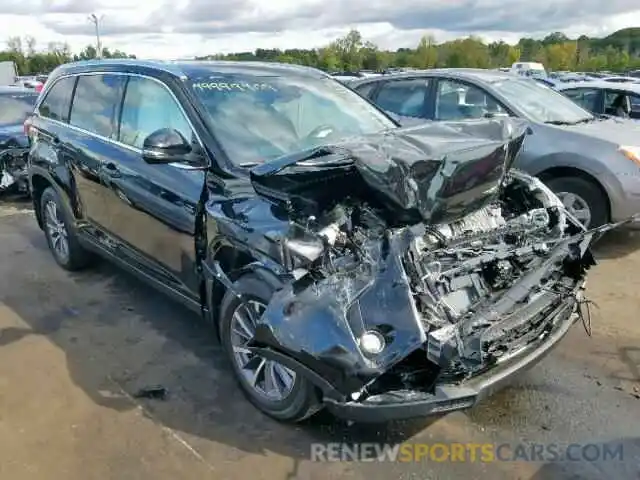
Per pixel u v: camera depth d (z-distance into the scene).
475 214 3.49
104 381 3.79
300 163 2.96
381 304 2.71
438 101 7.23
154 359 4.05
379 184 2.90
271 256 3.06
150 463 3.04
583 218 6.04
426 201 2.97
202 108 3.93
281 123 4.07
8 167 8.48
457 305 3.11
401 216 3.03
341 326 2.69
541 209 3.75
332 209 3.12
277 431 3.28
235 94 4.14
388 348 2.63
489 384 2.87
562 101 7.16
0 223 7.58
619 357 4.05
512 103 6.63
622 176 5.75
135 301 5.00
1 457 3.09
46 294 5.16
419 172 2.89
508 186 3.87
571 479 2.93
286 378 3.20
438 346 2.64
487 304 3.11
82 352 4.16
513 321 3.04
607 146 5.84
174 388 3.70
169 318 4.68
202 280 3.74
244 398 3.58
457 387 2.80
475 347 2.73
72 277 5.55
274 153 3.82
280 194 3.11
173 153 3.55
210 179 3.64
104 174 4.54
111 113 4.70
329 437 3.23
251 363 3.44
